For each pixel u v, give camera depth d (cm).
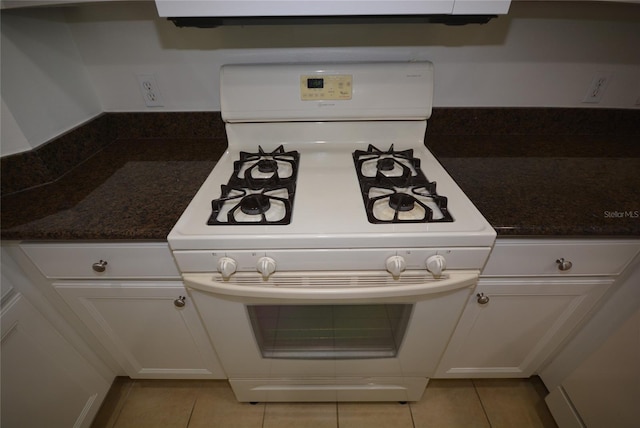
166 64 107
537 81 110
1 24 77
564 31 101
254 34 101
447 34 102
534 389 122
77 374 96
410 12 70
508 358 104
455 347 100
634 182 85
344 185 85
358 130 107
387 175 88
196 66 108
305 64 98
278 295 69
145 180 90
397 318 84
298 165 95
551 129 118
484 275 79
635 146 108
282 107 101
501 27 100
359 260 68
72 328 93
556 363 104
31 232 68
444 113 115
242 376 101
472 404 118
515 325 92
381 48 104
